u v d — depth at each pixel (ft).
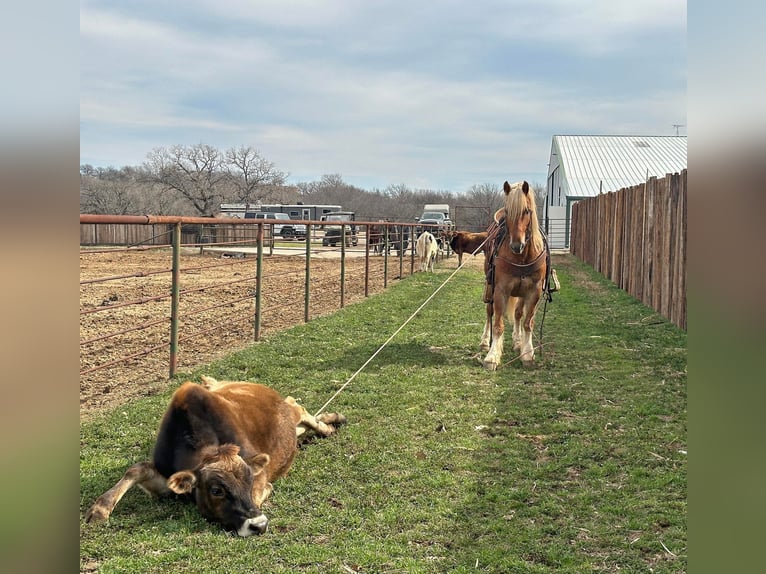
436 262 84.89
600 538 12.28
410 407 20.86
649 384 23.77
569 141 152.46
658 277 39.75
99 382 22.84
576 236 100.99
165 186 181.88
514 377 24.90
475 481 15.08
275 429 15.06
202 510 12.71
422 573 10.97
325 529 12.59
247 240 29.53
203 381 16.97
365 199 280.31
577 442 17.70
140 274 21.16
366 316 38.86
